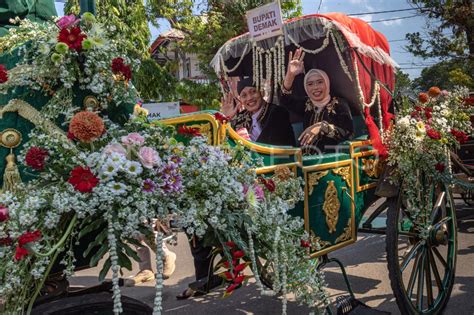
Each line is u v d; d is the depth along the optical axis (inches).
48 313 75.4
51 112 79.5
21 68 79.0
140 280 193.9
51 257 73.7
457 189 230.1
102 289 97.0
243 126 201.6
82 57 81.4
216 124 105.5
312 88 183.9
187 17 559.8
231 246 86.9
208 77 569.6
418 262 151.9
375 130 152.4
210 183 84.4
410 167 148.6
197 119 109.3
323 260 129.4
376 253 234.7
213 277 106.9
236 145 103.0
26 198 73.5
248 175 93.0
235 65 201.6
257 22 181.6
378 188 147.6
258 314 161.8
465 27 781.3
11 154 79.9
